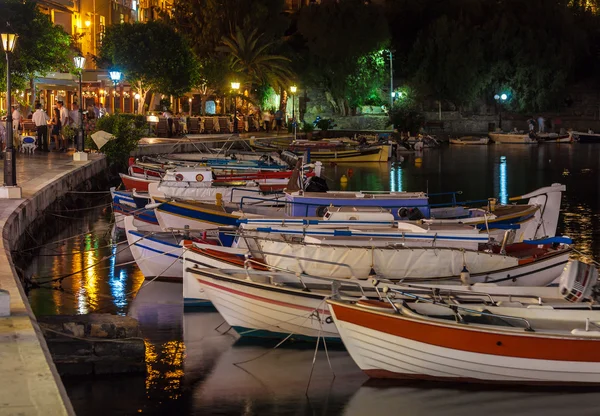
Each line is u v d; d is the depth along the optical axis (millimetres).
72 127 37219
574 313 11727
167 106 57875
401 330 11289
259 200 22328
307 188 22953
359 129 77062
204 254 15031
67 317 12031
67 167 29672
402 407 10836
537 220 21172
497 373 11359
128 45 51812
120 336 11695
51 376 8117
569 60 81938
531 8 84500
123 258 20562
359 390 11383
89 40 56281
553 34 83938
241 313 13266
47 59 35094
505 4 86750
